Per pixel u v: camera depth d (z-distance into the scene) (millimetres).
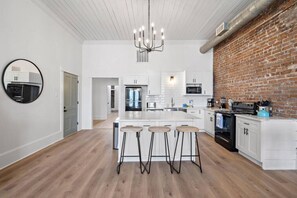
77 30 5418
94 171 2883
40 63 3963
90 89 6562
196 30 5422
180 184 2473
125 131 2908
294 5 2947
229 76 5289
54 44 4559
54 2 3805
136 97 6656
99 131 6195
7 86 3035
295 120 2941
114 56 6562
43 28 4062
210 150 3980
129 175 2752
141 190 2312
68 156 3578
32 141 3721
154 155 3369
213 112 5062
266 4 3064
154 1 3740
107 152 3854
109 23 4883
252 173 2814
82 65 6531
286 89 3135
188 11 4191
